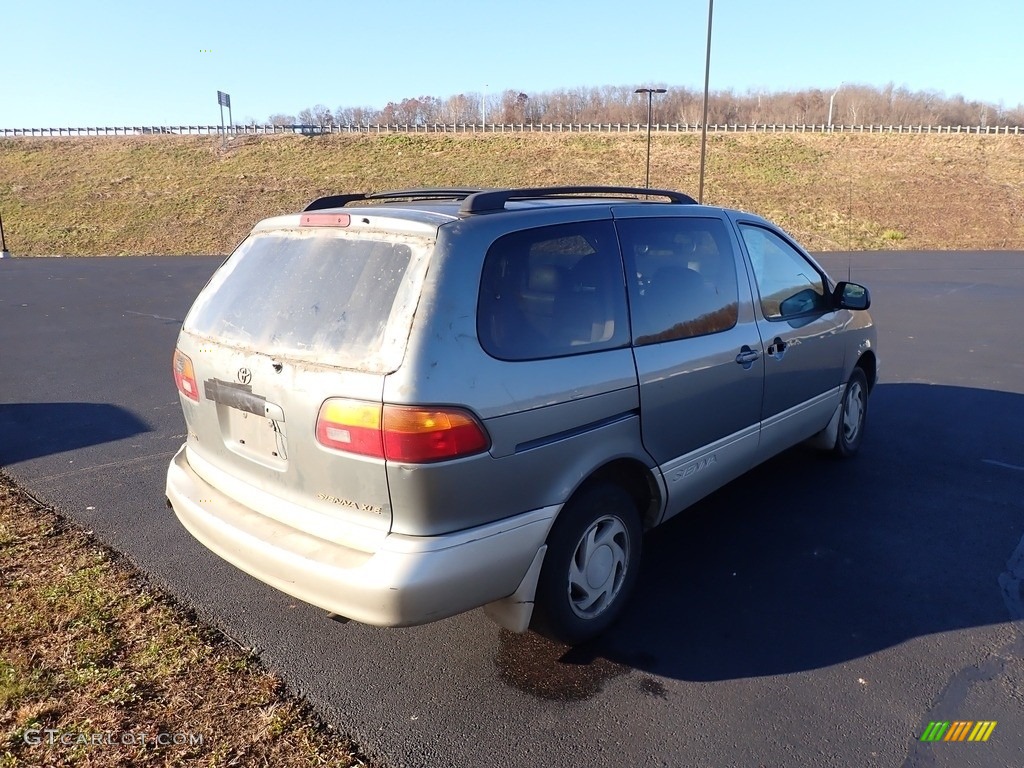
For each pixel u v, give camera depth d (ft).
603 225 10.89
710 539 13.91
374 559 8.49
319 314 9.30
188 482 11.01
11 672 9.61
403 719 9.11
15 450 18.76
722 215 13.33
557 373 9.53
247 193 139.64
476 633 10.98
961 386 25.04
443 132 190.70
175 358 11.37
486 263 9.18
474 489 8.71
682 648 10.59
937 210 122.21
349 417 8.57
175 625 10.87
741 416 13.08
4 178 151.74
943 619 11.26
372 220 9.56
